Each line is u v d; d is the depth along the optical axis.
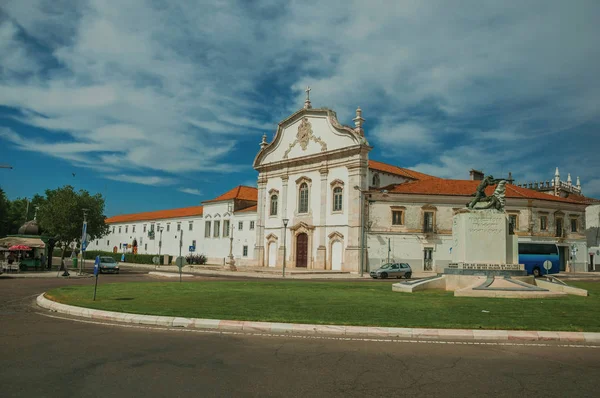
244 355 8.79
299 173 57.22
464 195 50.09
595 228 69.44
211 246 70.44
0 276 34.19
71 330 11.39
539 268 43.47
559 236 52.66
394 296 18.44
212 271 50.72
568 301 16.38
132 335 10.77
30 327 11.82
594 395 6.51
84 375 7.27
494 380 7.22
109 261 43.97
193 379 7.12
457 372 7.68
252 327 11.64
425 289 21.03
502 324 11.59
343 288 23.05
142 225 88.44
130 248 91.31
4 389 6.51
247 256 63.41
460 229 21.28
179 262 28.73
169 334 10.96
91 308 14.47
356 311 13.89
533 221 50.97
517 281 19.33
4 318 13.43
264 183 61.66
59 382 6.88
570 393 6.59
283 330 11.40
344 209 51.34
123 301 16.61
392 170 58.50
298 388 6.72
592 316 12.91
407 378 7.30
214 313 13.34
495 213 20.97
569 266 53.16
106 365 7.91
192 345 9.67
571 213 53.91
